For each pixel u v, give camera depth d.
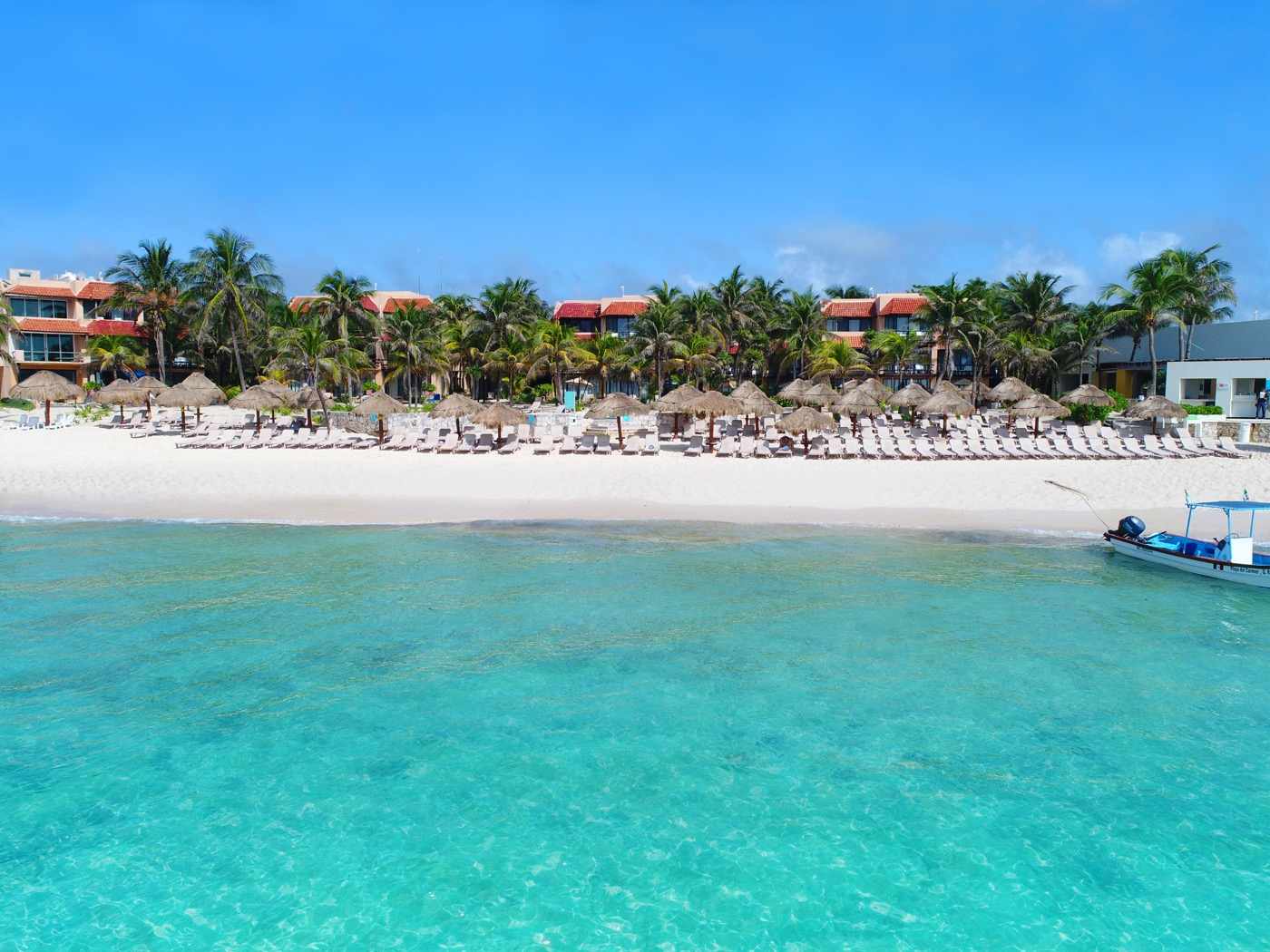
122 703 11.05
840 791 8.98
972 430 37.72
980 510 24.19
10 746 9.87
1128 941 6.79
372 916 7.05
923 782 9.17
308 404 42.31
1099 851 7.96
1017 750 9.87
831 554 19.23
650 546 20.08
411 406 56.88
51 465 31.84
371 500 26.03
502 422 35.44
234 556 18.94
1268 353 53.56
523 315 63.16
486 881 7.50
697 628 14.00
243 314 57.75
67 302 69.50
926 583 16.78
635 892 7.35
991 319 60.22
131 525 22.42
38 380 46.12
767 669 12.26
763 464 31.58
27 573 17.31
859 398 38.00
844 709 10.94
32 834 8.17
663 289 62.59
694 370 61.38
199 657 12.61
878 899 7.28
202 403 42.56
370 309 68.75
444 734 10.22
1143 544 18.42
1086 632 13.87
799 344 64.38
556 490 27.31
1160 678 11.96
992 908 7.17
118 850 7.93
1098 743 10.02
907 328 72.25
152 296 57.78
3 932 6.84
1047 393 66.88
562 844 8.04
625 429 43.25
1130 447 33.91
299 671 12.12
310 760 9.59
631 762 9.58
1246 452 33.78
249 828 8.29
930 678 11.95
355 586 16.45
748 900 7.25
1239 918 7.07
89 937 6.79
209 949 6.64
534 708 10.95
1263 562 17.45
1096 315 60.59
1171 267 53.81
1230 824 8.41
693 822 8.40
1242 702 11.19
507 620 14.41
